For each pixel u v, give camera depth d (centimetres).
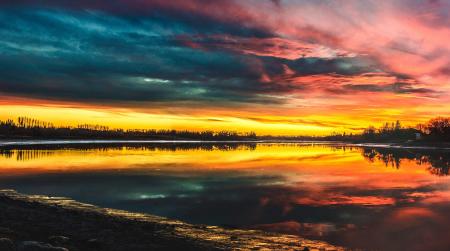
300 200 2314
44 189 2712
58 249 1033
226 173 3928
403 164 5400
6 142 13550
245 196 2459
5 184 2964
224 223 1709
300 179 3438
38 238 1243
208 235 1434
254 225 1672
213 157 6725
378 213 1928
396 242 1419
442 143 13512
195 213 1925
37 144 12469
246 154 8044
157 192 2617
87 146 11406
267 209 2033
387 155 8169
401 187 2917
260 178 3503
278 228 1619
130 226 1516
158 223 1614
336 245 1373
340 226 1659
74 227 1436
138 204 2169
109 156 6600
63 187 2822
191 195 2494
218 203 2208
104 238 1307
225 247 1282
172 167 4578
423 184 3116
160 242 1305
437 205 2156
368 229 1611
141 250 1204
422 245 1391
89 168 4341
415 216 1859
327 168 4628
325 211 1978
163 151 8825
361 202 2253
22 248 1016
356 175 3822
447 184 3109
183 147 11806
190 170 4219
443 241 1443
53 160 5481
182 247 1263
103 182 3131
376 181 3316
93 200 2294
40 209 1820
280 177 3600
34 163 4922
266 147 14000
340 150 11300
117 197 2405
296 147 14438
